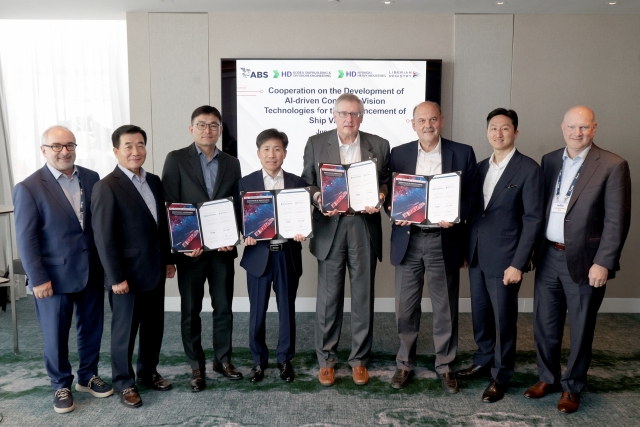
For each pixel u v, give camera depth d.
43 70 5.00
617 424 2.58
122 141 2.70
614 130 4.36
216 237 2.89
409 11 4.24
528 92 4.33
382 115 4.32
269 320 4.28
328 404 2.78
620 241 2.57
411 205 2.86
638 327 4.07
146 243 2.75
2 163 4.90
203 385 2.94
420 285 3.02
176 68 4.33
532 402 2.80
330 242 2.95
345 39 4.30
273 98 4.32
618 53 4.30
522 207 2.86
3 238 5.00
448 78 4.33
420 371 3.21
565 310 2.85
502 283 2.85
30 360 3.42
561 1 3.91
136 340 3.77
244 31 4.30
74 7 4.13
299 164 4.38
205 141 2.89
